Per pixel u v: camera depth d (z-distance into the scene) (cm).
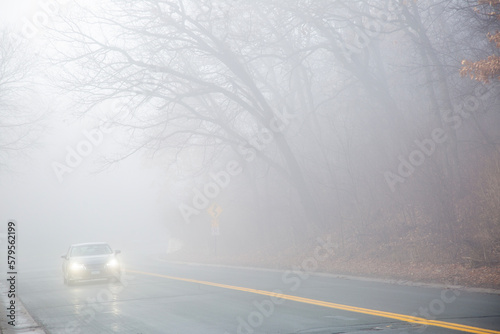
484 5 1842
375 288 1475
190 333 950
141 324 1071
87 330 1038
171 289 1727
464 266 1608
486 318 934
